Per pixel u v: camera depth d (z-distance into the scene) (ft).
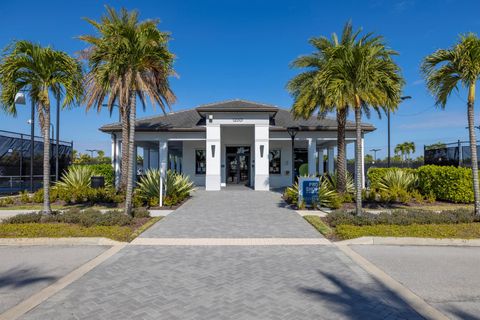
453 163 61.26
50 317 13.10
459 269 19.19
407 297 15.17
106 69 32.27
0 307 14.06
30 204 47.52
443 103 34.86
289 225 32.01
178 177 51.60
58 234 25.90
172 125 75.41
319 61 46.68
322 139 72.13
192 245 24.86
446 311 13.75
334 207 42.47
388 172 55.11
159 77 39.63
